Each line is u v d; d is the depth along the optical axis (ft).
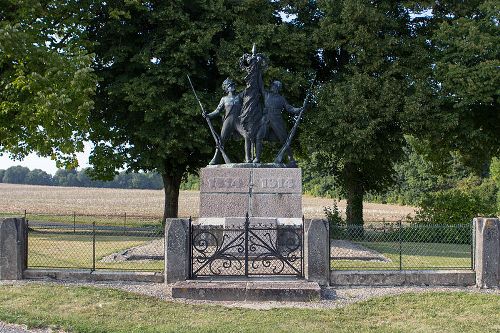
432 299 36.58
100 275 40.45
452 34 81.10
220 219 51.03
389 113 77.87
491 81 75.92
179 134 82.12
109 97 85.66
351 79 80.07
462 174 199.21
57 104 69.00
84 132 76.54
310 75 87.25
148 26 88.43
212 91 90.33
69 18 80.43
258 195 52.54
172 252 39.09
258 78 55.31
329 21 84.84
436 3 88.07
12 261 40.32
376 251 61.31
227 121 56.24
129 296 35.96
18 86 70.95
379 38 83.10
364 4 82.38
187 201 224.33
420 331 30.53
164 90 80.84
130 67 84.69
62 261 49.49
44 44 75.61
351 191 94.79
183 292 36.27
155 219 122.11
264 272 40.93
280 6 91.71
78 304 34.06
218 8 84.28
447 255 60.64
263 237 47.26
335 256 53.98
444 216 82.02
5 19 77.71
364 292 38.42
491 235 40.29
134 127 84.89
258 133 55.11
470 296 37.35
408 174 214.28
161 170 85.10
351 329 30.45
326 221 39.68
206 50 83.15
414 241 79.46
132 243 64.95
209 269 41.50
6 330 29.04
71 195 276.41
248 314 32.81
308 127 83.82
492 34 81.56
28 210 161.89
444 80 80.07
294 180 52.70
